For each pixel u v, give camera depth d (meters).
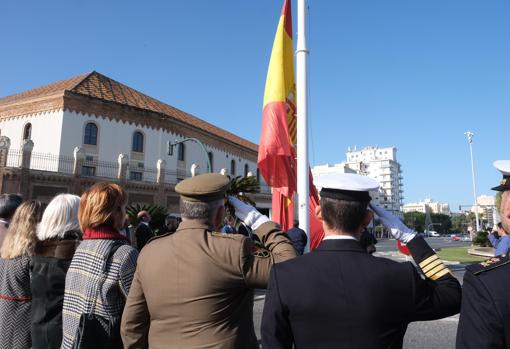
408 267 1.83
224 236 2.18
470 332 1.68
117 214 2.66
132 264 2.50
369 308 1.70
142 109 33.41
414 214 133.75
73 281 2.48
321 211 2.00
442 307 1.83
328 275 1.79
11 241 3.10
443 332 6.64
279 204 8.23
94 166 29.44
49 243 2.79
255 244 2.38
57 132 28.44
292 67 8.77
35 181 24.77
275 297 1.83
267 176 8.30
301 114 7.68
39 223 3.01
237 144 46.50
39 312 2.65
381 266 1.81
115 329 2.38
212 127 48.66
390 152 166.62
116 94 34.28
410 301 1.75
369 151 170.12
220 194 2.31
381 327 1.70
